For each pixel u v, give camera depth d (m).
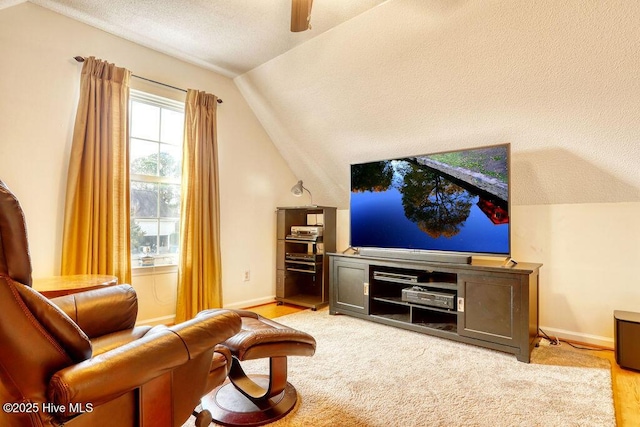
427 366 2.21
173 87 3.13
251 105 3.82
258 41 2.86
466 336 2.58
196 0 2.32
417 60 2.60
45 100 2.46
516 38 2.19
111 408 1.01
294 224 4.10
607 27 1.93
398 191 3.14
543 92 2.37
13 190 2.34
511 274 2.37
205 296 3.20
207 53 3.08
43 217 2.45
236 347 1.53
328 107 3.35
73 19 2.59
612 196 2.60
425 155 2.96
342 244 4.32
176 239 3.30
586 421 1.60
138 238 3.05
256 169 3.89
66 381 0.83
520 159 2.81
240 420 1.59
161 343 1.05
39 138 2.44
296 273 4.08
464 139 3.00
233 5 2.37
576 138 2.48
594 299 2.67
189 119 3.16
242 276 3.72
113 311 1.64
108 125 2.65
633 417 1.67
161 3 2.37
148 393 1.07
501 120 2.68
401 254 3.01
